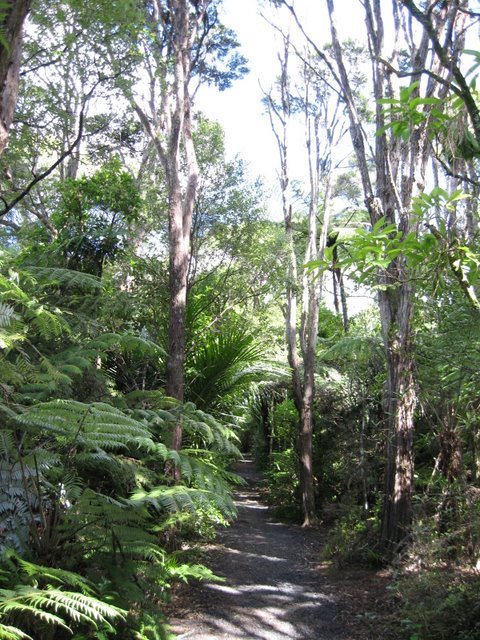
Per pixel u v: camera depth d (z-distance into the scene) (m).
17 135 7.94
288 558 7.93
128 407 6.25
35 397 4.90
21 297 4.52
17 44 2.65
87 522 4.07
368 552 7.35
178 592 5.93
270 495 13.09
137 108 8.66
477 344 5.16
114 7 5.71
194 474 5.02
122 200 8.23
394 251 2.75
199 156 10.43
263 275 11.20
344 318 15.02
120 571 4.05
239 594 6.10
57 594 3.02
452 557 5.67
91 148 8.82
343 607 5.84
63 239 7.86
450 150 2.66
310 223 12.91
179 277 7.69
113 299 7.41
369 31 7.26
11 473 3.85
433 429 6.98
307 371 12.08
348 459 10.27
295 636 5.06
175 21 8.30
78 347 5.88
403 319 7.03
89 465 4.82
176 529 6.43
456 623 4.67
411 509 7.04
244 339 8.65
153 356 7.79
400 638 4.91
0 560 3.47
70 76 6.95
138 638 4.02
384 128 2.58
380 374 10.05
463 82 2.21
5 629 2.74
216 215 10.49
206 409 8.62
